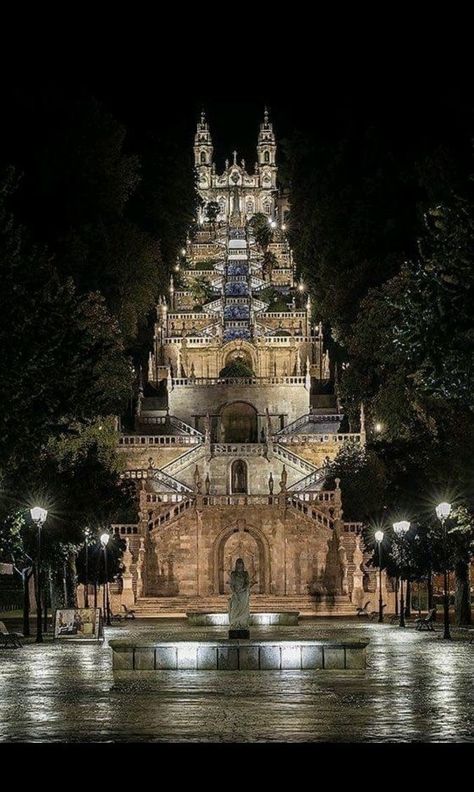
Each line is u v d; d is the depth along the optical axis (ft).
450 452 163.02
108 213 358.43
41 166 332.60
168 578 250.37
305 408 338.34
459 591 177.27
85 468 196.44
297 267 519.19
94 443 236.43
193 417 339.57
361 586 239.91
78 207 337.31
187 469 294.05
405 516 180.75
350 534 246.27
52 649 127.13
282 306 463.83
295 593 248.52
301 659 95.30
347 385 322.34
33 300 107.14
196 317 458.09
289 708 68.49
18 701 73.67
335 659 95.66
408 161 350.84
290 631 158.10
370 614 215.51
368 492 263.90
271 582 249.34
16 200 318.24
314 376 405.59
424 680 86.07
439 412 201.77
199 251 593.01
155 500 265.13
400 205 358.02
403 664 101.35
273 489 290.97
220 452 294.87
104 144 353.72
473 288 89.20
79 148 341.82
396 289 264.93
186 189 503.61
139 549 245.86
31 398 103.30
